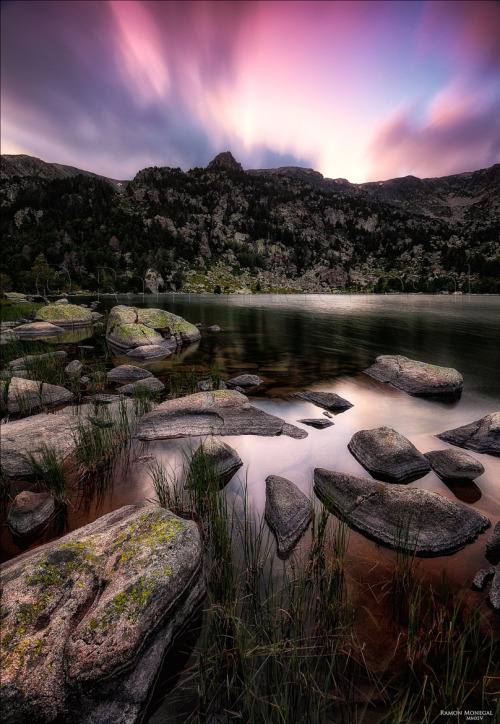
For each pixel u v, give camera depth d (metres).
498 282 160.88
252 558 5.21
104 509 6.60
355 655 3.83
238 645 3.70
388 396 13.82
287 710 3.22
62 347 24.31
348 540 5.79
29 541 5.82
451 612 4.39
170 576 4.28
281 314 53.66
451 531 5.76
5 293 81.56
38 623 3.77
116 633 3.63
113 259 162.12
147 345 23.05
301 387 15.08
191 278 178.62
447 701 3.34
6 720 3.09
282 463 8.36
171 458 8.55
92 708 3.32
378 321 43.78
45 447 8.37
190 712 3.37
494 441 9.09
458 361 20.53
